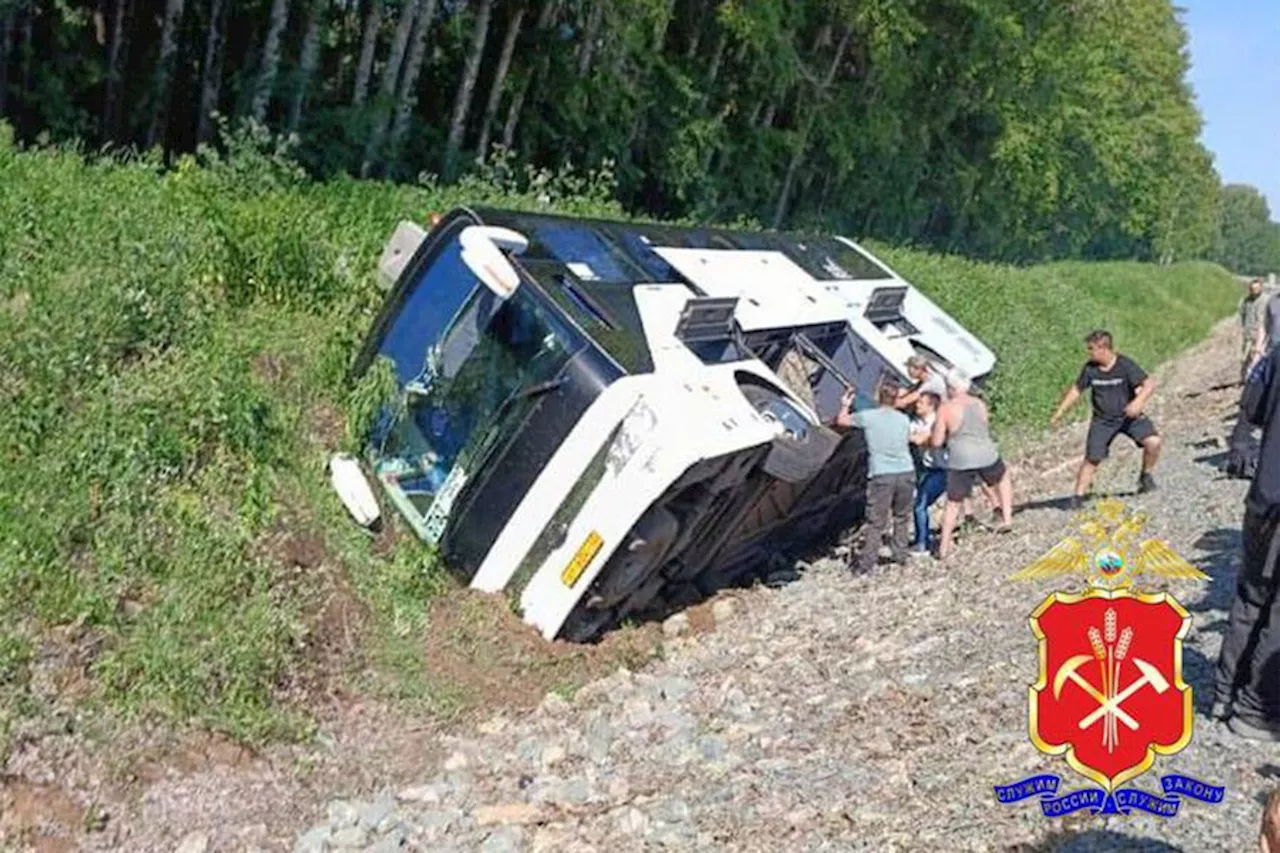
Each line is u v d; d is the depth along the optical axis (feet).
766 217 110.01
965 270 82.23
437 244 29.63
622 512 26.12
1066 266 141.28
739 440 26.84
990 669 24.40
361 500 27.76
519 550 27.22
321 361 32.35
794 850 17.26
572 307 27.76
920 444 36.60
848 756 20.93
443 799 20.51
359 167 66.74
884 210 131.23
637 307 29.50
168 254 31.81
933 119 131.23
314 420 30.30
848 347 38.29
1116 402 41.81
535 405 27.12
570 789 20.59
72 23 59.21
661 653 28.86
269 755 21.21
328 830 19.01
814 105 107.45
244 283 35.09
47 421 24.85
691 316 29.99
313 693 23.24
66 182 34.96
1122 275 151.02
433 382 28.66
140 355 28.60
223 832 18.85
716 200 97.86
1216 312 180.34
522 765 22.07
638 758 22.16
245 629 22.50
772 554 37.29
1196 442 57.82
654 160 90.27
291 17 70.03
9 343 25.96
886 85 113.09
